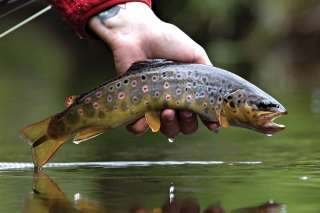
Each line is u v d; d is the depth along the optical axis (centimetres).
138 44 346
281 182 274
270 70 1145
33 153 310
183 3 1304
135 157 387
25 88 1091
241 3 1270
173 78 291
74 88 999
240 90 283
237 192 249
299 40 1238
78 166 346
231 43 1269
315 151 388
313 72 1112
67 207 223
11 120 635
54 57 1739
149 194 246
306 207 218
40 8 1883
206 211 213
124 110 295
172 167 334
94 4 351
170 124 295
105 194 249
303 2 1254
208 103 287
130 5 352
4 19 1878
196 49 338
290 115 632
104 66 1539
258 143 445
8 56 1714
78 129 303
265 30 1248
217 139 489
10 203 232
